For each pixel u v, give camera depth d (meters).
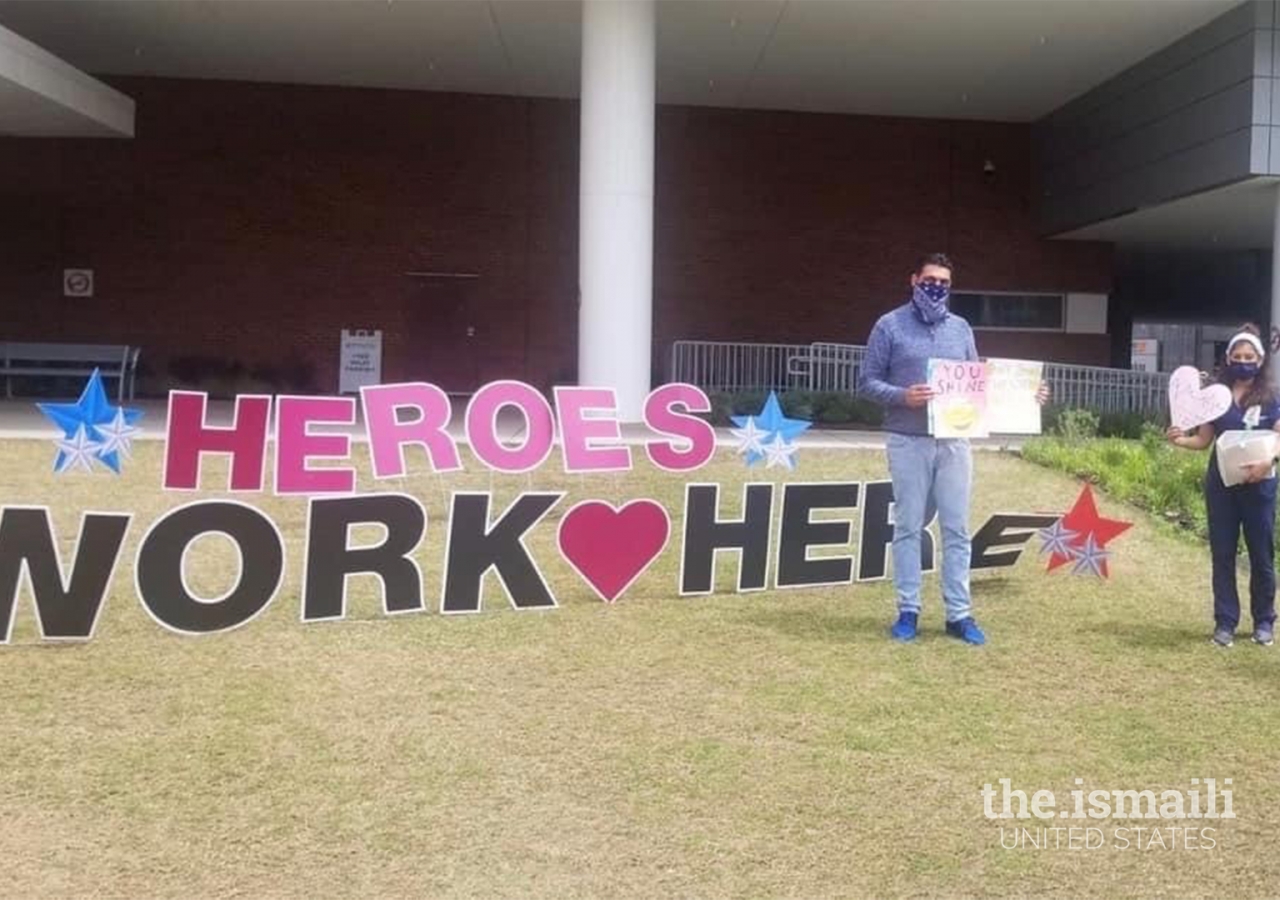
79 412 6.87
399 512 7.27
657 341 24.27
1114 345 38.09
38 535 6.67
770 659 6.80
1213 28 18.27
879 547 8.30
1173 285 37.31
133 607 7.53
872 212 24.73
